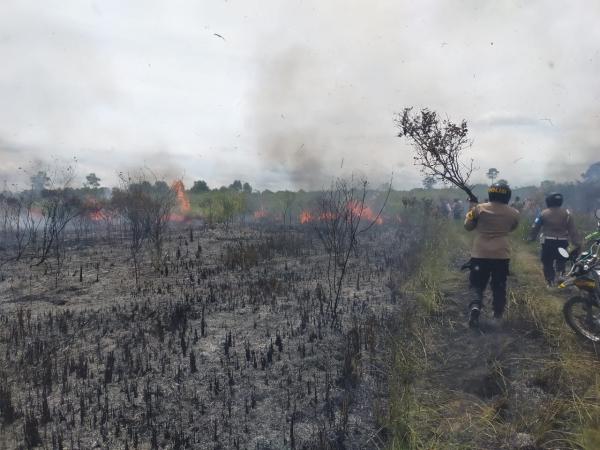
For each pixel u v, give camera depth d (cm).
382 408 377
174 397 404
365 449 338
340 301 621
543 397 381
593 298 477
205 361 462
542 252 675
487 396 398
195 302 630
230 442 348
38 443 350
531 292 609
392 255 906
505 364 434
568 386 392
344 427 358
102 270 808
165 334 527
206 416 379
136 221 1004
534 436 338
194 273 781
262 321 559
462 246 951
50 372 441
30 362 471
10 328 555
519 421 355
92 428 366
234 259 847
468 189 599
